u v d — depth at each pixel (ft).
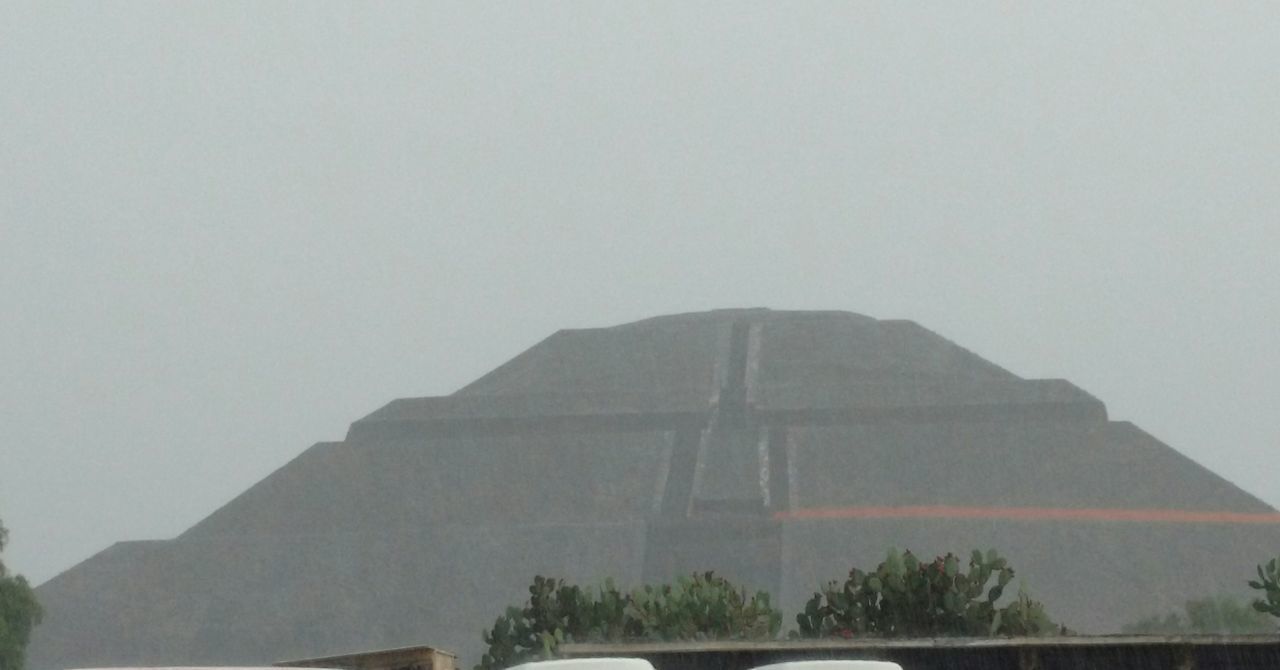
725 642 107.04
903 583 192.54
